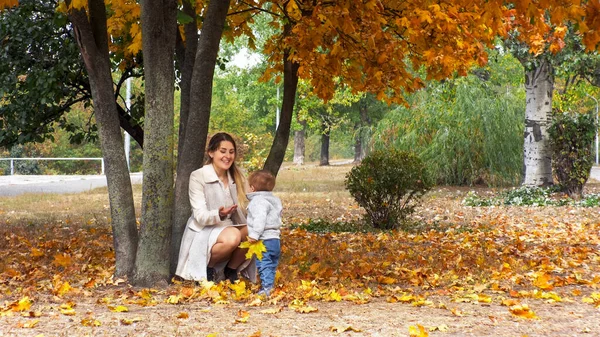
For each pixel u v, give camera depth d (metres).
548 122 21.67
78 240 11.19
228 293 6.95
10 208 18.39
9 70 12.32
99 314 5.95
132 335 5.16
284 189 27.20
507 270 8.35
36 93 12.29
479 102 26.02
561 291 7.30
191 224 7.25
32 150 54.88
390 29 10.12
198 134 7.61
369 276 8.15
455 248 10.52
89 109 48.56
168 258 7.41
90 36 7.38
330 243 11.21
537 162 21.70
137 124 13.70
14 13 11.89
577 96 33.75
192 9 8.44
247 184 7.41
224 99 58.44
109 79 7.59
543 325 5.61
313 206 19.28
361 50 9.68
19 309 6.06
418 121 26.92
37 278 8.02
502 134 25.67
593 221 14.62
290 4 10.18
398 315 5.96
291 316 5.92
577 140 20.00
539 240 11.69
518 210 17.41
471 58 9.57
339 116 61.84
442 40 9.42
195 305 6.42
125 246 7.62
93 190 25.88
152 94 7.26
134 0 9.23
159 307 6.32
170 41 7.25
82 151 56.78
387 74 9.79
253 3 10.84
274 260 6.89
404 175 13.20
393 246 10.71
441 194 22.78
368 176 13.27
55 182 33.31
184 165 7.61
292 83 10.19
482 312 6.12
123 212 7.62
